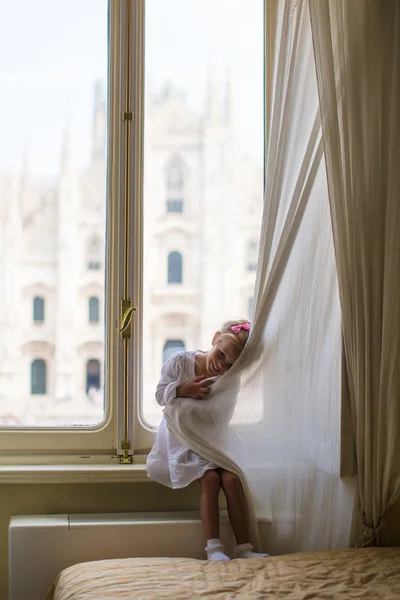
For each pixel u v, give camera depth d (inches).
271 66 109.0
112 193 105.4
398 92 94.1
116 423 105.7
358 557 85.7
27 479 99.4
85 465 103.7
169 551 95.4
